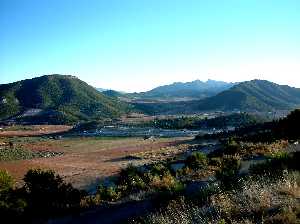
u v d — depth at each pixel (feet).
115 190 81.61
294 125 162.61
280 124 172.65
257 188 35.45
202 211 34.40
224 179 49.19
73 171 288.30
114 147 504.02
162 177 90.48
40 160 396.16
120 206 59.93
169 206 43.11
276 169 49.16
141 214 48.39
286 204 28.84
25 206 72.23
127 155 388.16
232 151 118.01
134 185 83.66
